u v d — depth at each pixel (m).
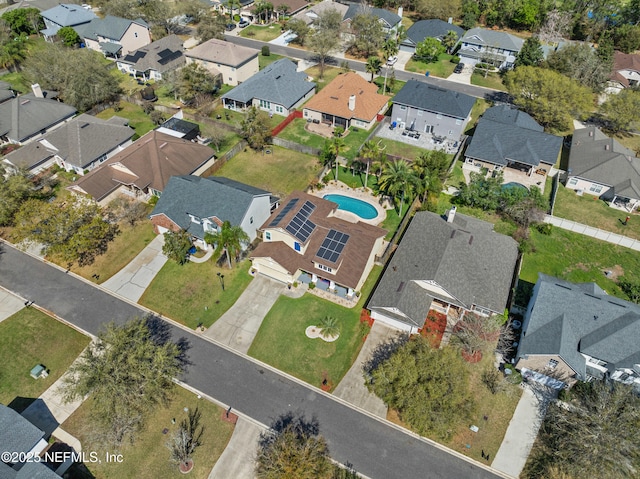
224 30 111.25
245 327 47.56
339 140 63.72
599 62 89.00
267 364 44.50
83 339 46.12
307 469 33.88
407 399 37.62
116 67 98.56
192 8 114.25
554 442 38.03
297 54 107.81
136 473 36.59
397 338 46.47
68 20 106.81
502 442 38.94
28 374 43.16
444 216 58.41
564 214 63.56
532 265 55.38
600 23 115.62
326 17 105.69
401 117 80.38
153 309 49.28
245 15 126.00
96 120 72.31
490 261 50.06
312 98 82.25
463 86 95.88
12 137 70.69
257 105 84.19
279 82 84.12
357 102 80.56
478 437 39.22
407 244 52.78
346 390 42.50
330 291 50.88
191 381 42.78
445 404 37.53
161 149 64.62
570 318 43.22
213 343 46.09
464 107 75.94
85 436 38.72
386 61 96.06
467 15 117.12
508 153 70.12
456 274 47.56
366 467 37.09
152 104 82.00
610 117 79.81
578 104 78.12
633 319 41.62
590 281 53.72
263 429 39.47
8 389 41.94
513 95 83.50
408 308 45.50
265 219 58.66
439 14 119.00
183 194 56.19
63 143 67.81
